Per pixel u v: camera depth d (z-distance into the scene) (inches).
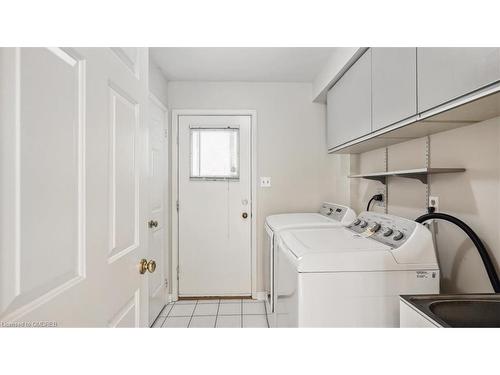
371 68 66.4
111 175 34.4
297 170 120.6
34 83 21.2
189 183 119.8
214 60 99.1
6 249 18.8
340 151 99.5
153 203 101.5
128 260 39.4
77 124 26.9
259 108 119.6
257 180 119.9
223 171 120.3
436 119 49.2
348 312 51.6
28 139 20.6
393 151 81.5
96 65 29.9
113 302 34.4
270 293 92.6
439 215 56.3
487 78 34.3
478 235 52.0
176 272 119.0
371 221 71.5
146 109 47.3
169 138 118.3
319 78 109.0
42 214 22.0
